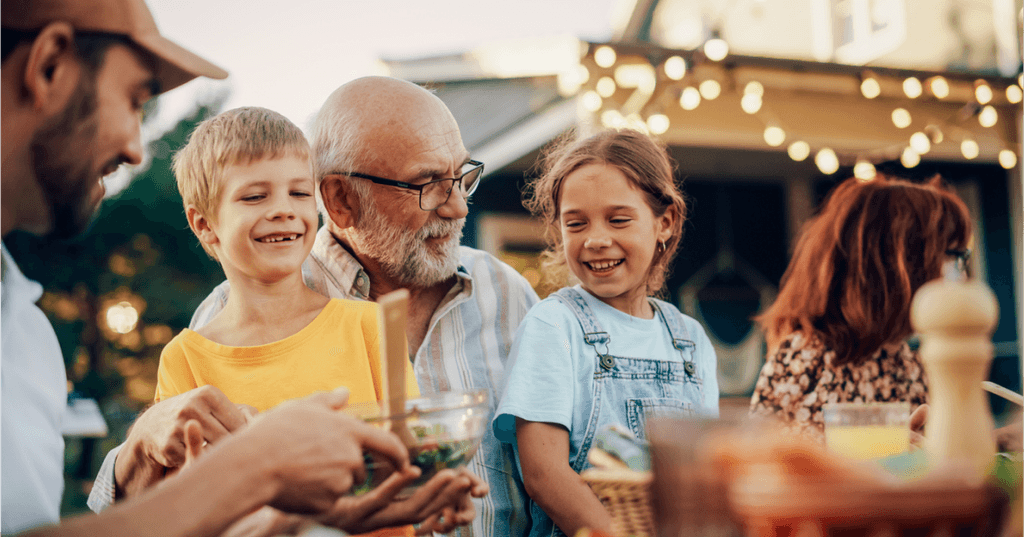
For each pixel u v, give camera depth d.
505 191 5.32
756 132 4.72
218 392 0.95
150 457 0.99
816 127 4.73
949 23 6.28
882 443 0.78
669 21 7.24
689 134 4.61
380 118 1.46
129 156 0.73
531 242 5.38
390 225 1.47
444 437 0.76
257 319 1.23
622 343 1.42
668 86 4.25
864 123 4.83
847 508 0.42
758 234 6.21
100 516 0.57
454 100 5.02
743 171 6.05
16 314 0.79
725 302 6.06
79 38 0.67
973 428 0.57
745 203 6.20
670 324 1.54
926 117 4.92
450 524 0.85
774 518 0.44
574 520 1.18
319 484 0.63
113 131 0.70
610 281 1.41
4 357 0.76
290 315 1.25
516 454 1.45
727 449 0.47
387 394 0.73
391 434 0.70
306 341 1.22
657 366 1.43
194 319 1.51
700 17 6.86
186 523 0.57
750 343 6.05
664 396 1.40
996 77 4.74
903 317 1.54
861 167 4.63
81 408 5.50
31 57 0.64
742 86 4.46
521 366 1.34
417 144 1.46
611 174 1.40
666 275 1.83
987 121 4.77
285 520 0.78
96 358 7.84
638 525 0.70
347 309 1.29
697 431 0.49
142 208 7.94
